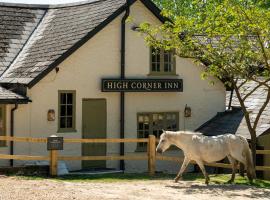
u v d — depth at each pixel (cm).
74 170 2158
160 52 2312
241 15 1722
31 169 1888
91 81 2188
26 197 1364
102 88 2183
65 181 1736
